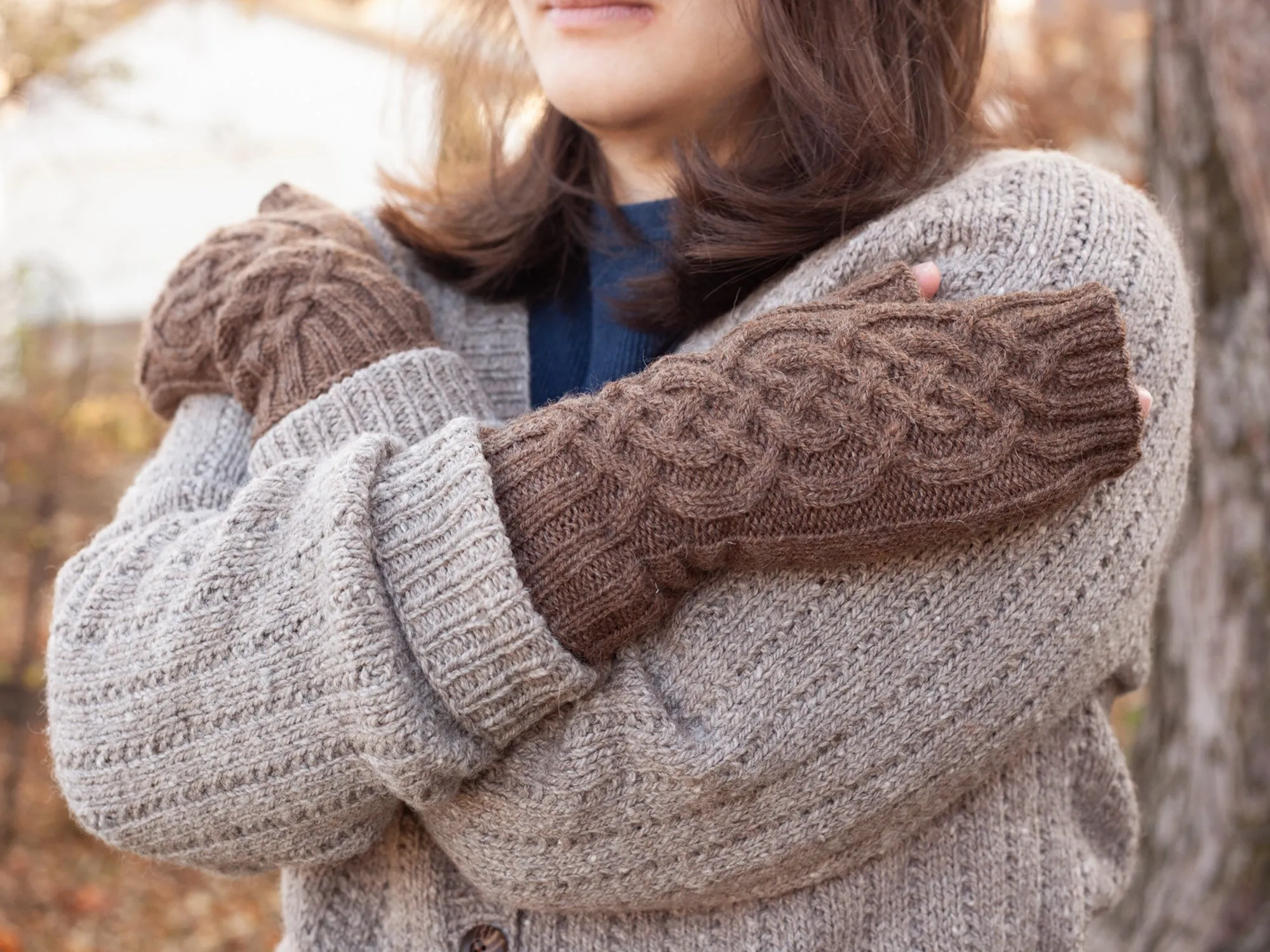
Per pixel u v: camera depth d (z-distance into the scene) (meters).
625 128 1.20
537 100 1.54
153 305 1.21
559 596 0.87
